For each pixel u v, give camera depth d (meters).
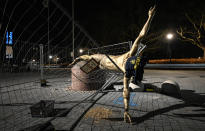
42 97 6.61
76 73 7.82
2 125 3.76
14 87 9.19
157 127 3.62
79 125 3.75
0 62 8.12
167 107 5.04
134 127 3.63
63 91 7.79
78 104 5.41
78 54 10.88
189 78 12.14
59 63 10.77
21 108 5.07
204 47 23.12
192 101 5.69
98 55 5.38
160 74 15.88
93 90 7.79
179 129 3.51
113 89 8.02
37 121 3.98
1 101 5.98
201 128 3.55
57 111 4.70
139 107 5.07
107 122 3.91
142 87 7.37
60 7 3.77
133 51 3.96
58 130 3.50
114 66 4.62
